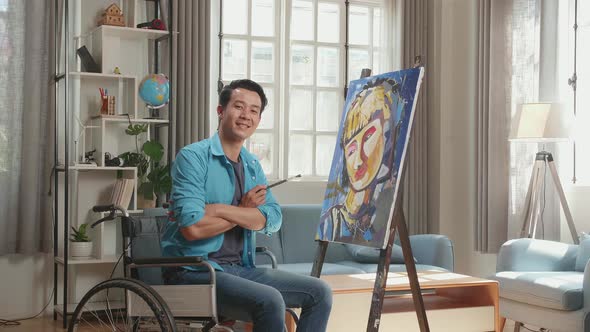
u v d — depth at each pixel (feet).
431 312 13.08
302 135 20.51
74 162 17.57
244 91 10.42
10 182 16.98
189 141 18.70
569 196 18.99
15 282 17.48
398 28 21.26
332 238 11.45
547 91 19.15
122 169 17.26
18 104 17.08
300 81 20.53
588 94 18.84
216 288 9.52
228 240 10.32
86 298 9.89
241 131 10.36
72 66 18.16
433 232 21.77
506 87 20.02
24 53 17.17
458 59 21.77
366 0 21.17
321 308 9.77
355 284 13.20
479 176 20.52
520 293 14.60
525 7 19.77
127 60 18.49
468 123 21.47
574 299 13.50
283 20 20.18
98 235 17.22
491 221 20.07
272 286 9.91
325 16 20.81
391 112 10.70
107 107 17.46
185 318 9.53
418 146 21.45
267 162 20.15
